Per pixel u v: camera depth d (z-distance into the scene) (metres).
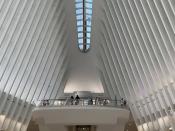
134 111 24.31
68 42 26.80
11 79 21.58
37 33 22.03
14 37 20.42
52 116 22.08
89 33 27.02
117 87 25.42
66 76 28.94
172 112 20.02
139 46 21.41
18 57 21.38
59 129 23.03
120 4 21.88
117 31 23.30
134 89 23.44
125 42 22.86
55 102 23.02
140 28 20.41
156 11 18.61
